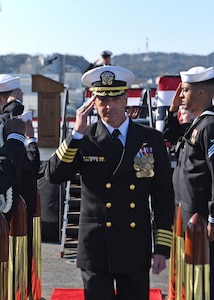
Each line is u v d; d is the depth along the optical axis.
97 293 6.26
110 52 17.39
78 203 15.33
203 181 7.10
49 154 19.36
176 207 8.24
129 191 6.27
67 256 13.85
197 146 7.08
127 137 6.35
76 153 6.36
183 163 7.37
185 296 6.63
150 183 6.43
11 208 6.96
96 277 6.27
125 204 6.25
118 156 6.29
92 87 6.38
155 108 16.64
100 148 6.31
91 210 6.32
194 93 7.44
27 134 8.05
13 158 6.11
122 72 6.30
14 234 7.34
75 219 15.15
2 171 5.99
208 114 7.09
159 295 10.15
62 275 12.08
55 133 20.88
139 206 6.29
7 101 7.70
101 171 6.29
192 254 6.40
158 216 6.42
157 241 6.36
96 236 6.26
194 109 7.53
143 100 17.66
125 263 6.19
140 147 6.34
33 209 8.52
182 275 7.73
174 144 8.54
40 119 20.92
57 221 15.54
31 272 8.68
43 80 20.72
